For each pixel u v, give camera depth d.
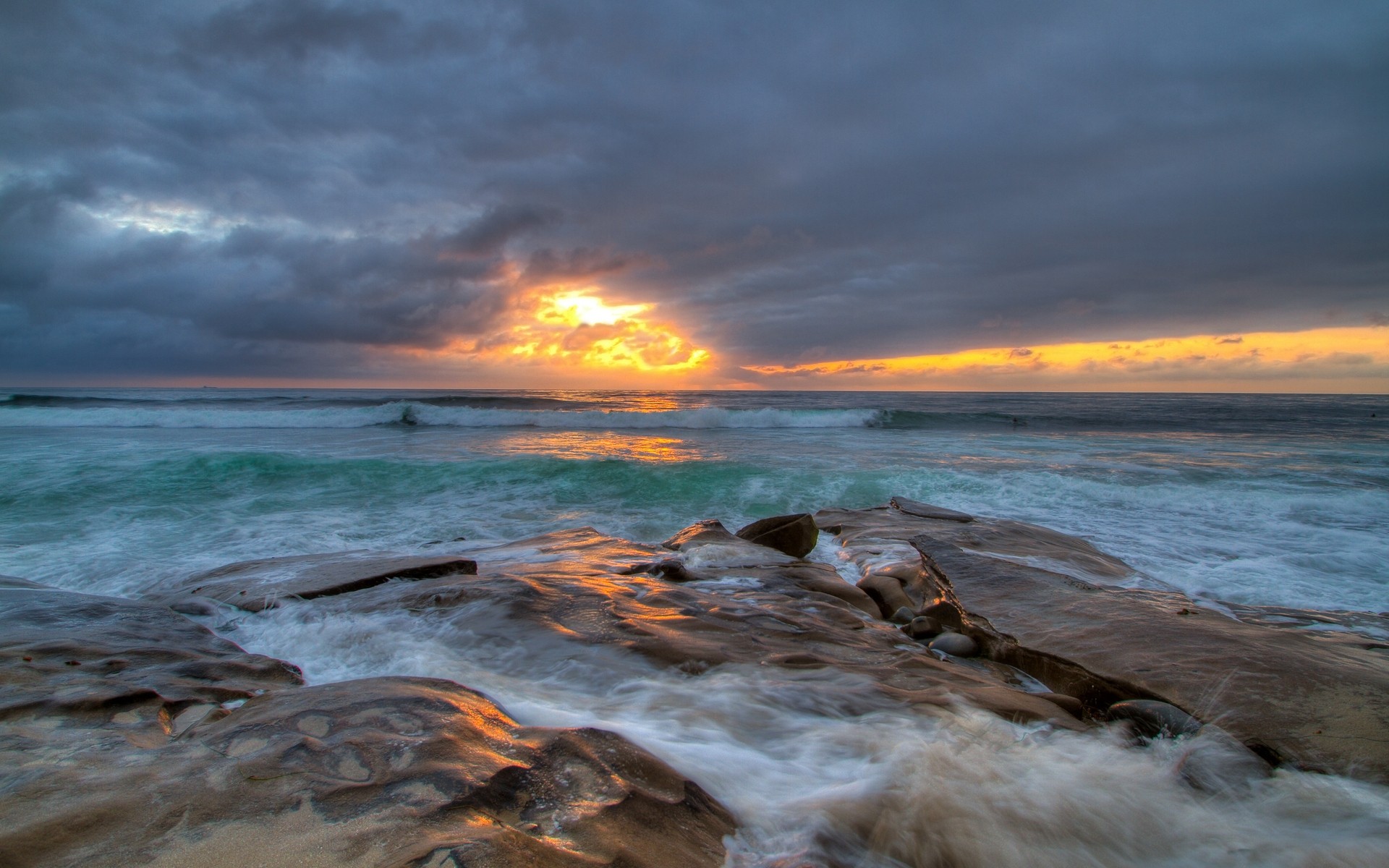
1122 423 25.80
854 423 24.44
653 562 6.19
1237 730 2.98
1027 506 9.90
